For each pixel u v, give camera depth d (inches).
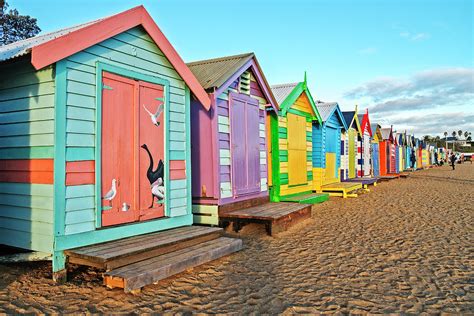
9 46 244.8
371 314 159.2
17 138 199.0
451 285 195.6
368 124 912.9
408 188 756.0
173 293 180.4
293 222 356.8
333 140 647.1
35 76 192.4
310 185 517.7
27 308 157.6
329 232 328.2
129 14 216.5
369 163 925.8
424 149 2213.3
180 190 258.7
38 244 189.5
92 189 197.3
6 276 195.5
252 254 255.1
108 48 209.3
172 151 252.8
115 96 212.7
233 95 338.3
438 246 278.1
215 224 313.9
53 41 176.2
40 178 188.4
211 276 207.3
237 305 167.5
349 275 211.3
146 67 234.1
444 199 564.7
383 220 388.2
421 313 160.2
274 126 417.4
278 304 169.2
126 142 217.9
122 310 158.9
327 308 165.0
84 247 190.9
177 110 258.7
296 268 224.1
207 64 360.8
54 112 181.5
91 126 198.1
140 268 181.5
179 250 219.9
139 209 225.5
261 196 386.0
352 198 579.5
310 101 498.6
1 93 207.2
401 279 205.0
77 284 186.5
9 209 202.5
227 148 330.3
